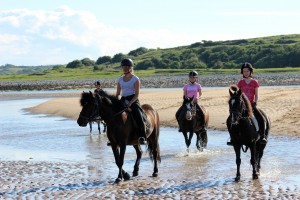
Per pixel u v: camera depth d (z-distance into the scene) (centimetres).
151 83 9888
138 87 1391
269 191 1224
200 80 10169
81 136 2591
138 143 1384
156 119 1480
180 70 16712
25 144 2327
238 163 1371
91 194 1236
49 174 1538
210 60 19562
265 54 18188
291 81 8800
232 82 9212
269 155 1803
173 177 1445
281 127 2511
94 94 1330
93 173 1544
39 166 1689
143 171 1558
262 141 1410
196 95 1920
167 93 5488
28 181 1426
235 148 1376
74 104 4575
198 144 1947
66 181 1418
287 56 17438
